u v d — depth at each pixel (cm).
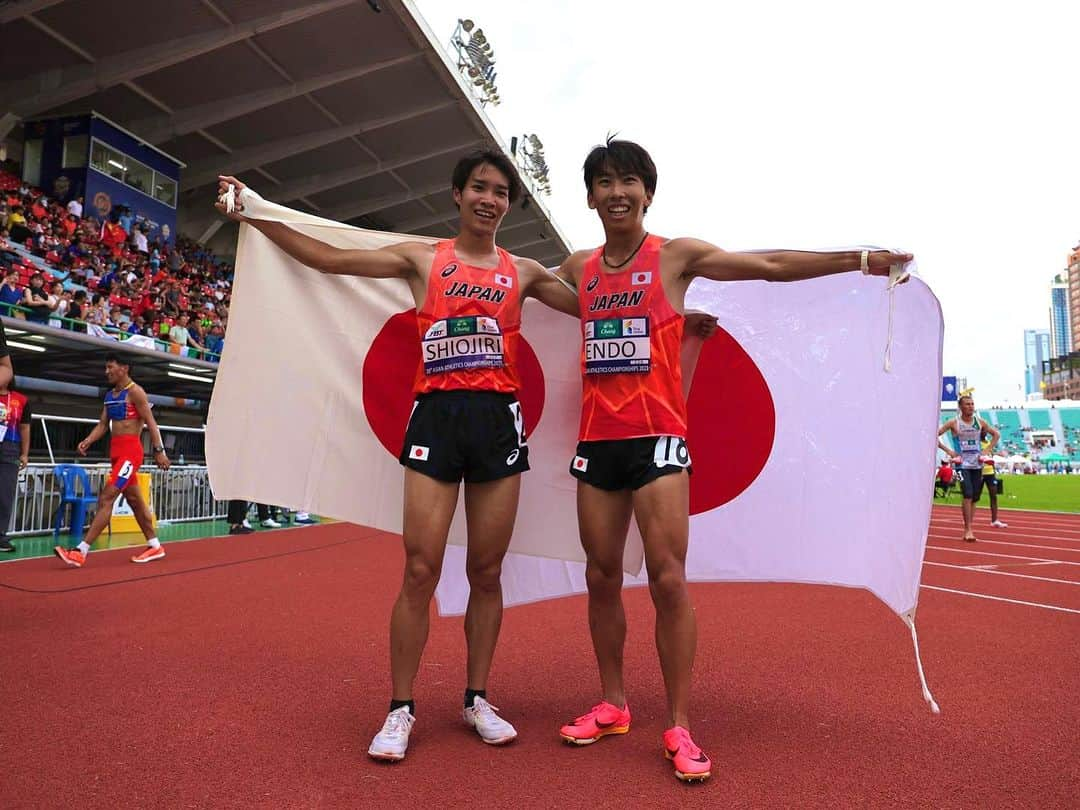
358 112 1870
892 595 271
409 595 237
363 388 305
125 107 1786
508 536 254
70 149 1738
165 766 211
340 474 299
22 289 1191
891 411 279
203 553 774
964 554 813
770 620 442
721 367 311
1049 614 460
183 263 2089
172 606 463
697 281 314
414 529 238
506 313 254
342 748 229
